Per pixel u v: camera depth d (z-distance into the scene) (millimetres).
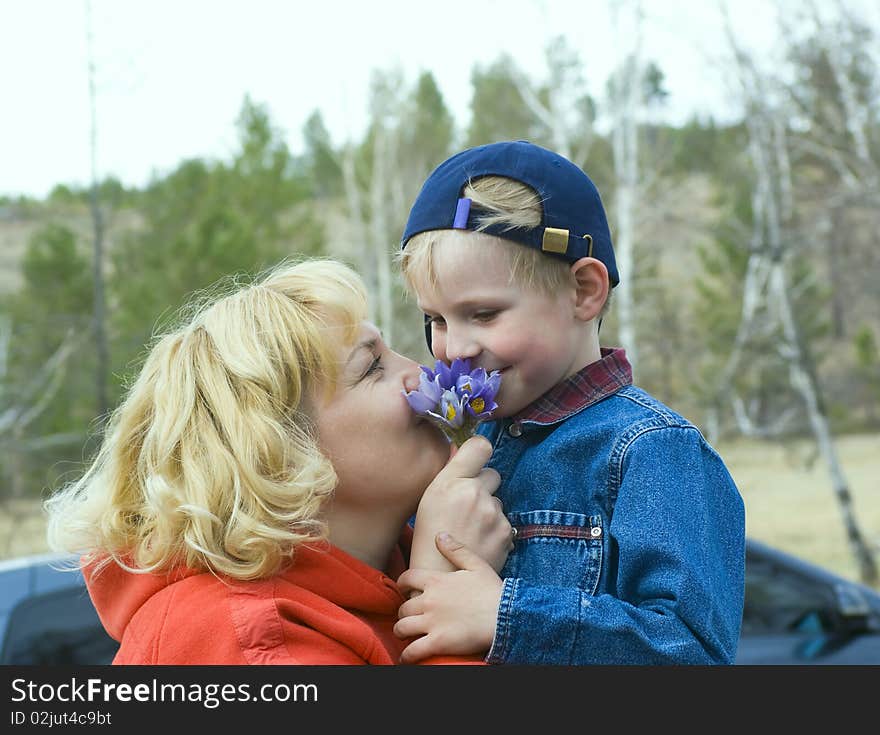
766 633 3598
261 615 1358
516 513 1586
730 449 20844
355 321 1550
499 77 17656
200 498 1414
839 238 15367
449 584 1431
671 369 18547
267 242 17500
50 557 3449
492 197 1544
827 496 17625
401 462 1527
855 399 25641
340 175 26875
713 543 1481
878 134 13922
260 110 19562
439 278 1558
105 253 17062
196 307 1836
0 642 3139
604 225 1670
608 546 1498
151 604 1433
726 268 19641
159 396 1517
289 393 1500
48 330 14719
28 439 13156
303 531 1464
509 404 1598
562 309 1584
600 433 1544
